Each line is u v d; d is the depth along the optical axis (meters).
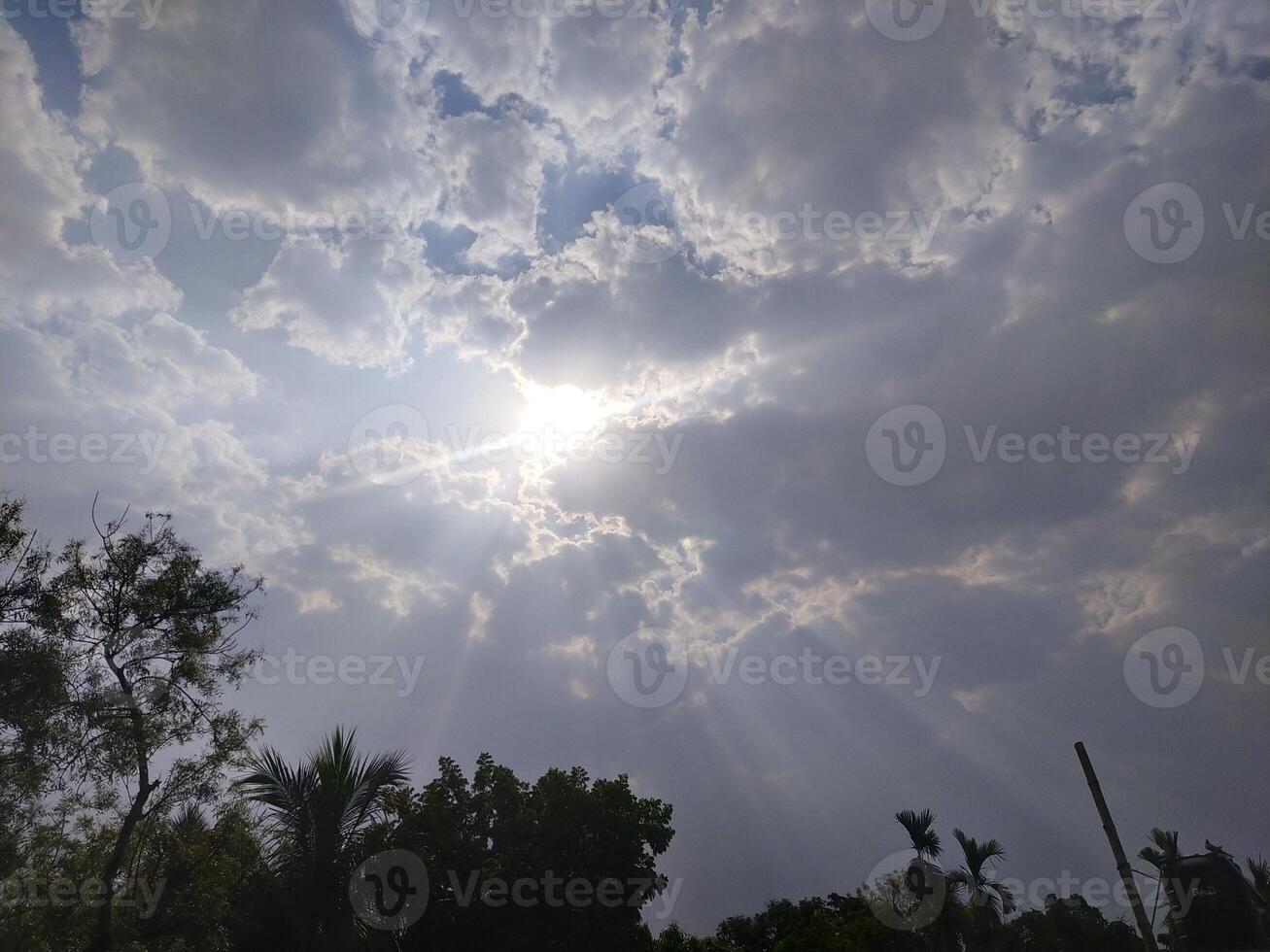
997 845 28.95
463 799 21.30
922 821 28.78
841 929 37.56
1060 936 32.25
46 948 13.70
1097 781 18.16
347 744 16.22
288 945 15.19
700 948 33.81
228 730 15.89
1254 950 20.14
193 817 16.25
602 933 19.39
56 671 14.03
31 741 13.76
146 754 15.07
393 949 16.38
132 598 15.88
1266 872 25.67
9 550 14.46
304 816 15.26
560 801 21.12
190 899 15.55
